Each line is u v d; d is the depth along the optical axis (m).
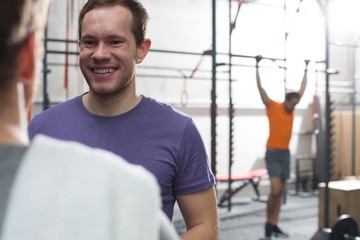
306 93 7.37
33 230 0.42
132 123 1.24
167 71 6.33
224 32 6.59
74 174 0.45
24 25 0.47
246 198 6.75
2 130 0.46
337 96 7.81
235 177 6.07
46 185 0.44
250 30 6.78
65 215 0.43
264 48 6.88
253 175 6.20
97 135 1.24
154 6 6.25
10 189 0.43
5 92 0.47
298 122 7.38
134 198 0.46
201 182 1.27
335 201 4.47
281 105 4.45
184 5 6.40
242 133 6.85
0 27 0.45
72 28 5.12
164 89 6.33
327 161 4.38
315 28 7.26
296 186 7.24
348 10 7.54
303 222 5.29
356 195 4.46
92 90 1.23
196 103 6.48
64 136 1.25
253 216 5.57
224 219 5.39
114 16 1.19
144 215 0.46
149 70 6.24
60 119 1.29
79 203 0.43
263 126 6.98
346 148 7.20
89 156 0.47
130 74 1.23
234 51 6.70
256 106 6.89
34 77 0.51
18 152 0.46
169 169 1.23
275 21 6.92
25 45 0.48
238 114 6.80
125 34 1.20
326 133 4.38
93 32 1.19
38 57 0.52
